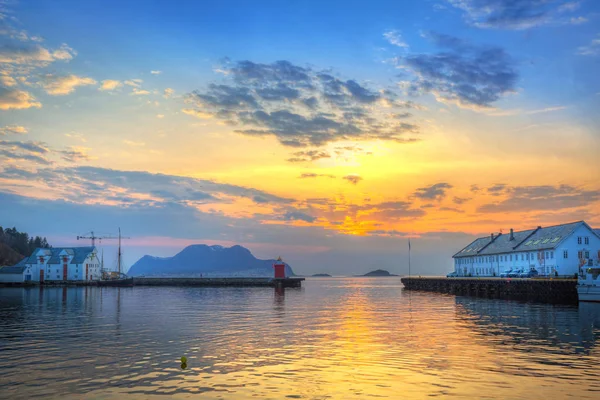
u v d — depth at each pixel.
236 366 30.02
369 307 75.75
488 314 60.94
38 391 24.64
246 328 47.88
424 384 25.81
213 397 23.77
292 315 62.19
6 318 57.72
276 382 26.31
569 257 100.31
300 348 36.12
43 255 171.75
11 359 31.95
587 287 75.69
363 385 25.69
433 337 41.16
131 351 34.81
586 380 26.42
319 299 99.44
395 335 42.59
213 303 86.00
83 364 30.47
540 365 29.86
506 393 24.23
